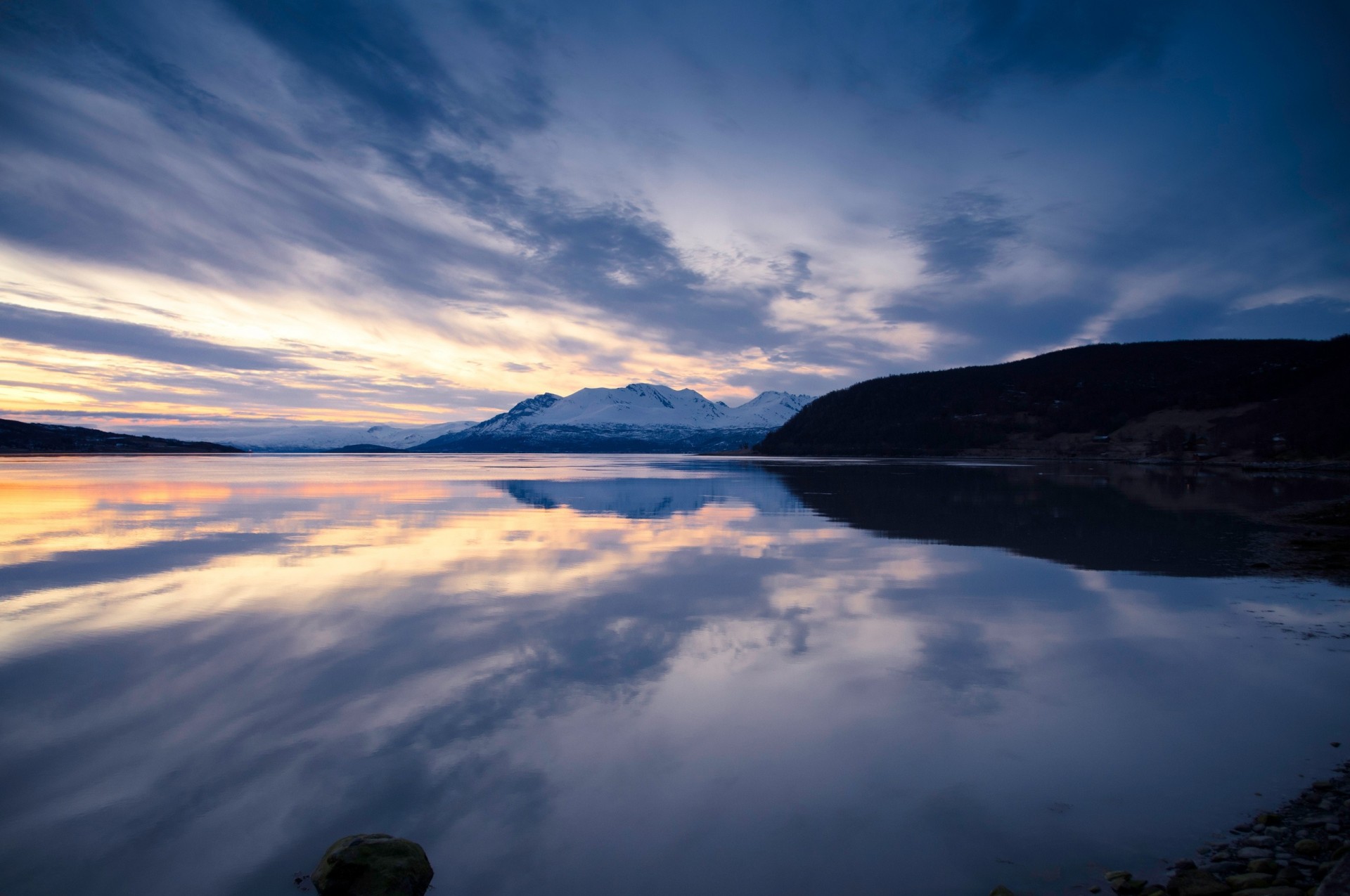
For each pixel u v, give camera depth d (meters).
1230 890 4.57
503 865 5.17
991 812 5.81
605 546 19.17
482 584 14.23
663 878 5.04
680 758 6.79
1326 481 45.84
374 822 5.73
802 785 6.29
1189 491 37.97
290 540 20.17
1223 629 10.90
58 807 5.90
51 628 11.02
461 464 100.69
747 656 9.73
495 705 8.04
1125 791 6.11
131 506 30.31
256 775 6.44
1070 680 8.78
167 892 4.89
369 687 8.56
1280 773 6.37
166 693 8.36
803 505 31.06
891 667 9.25
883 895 4.83
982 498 34.00
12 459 99.31
